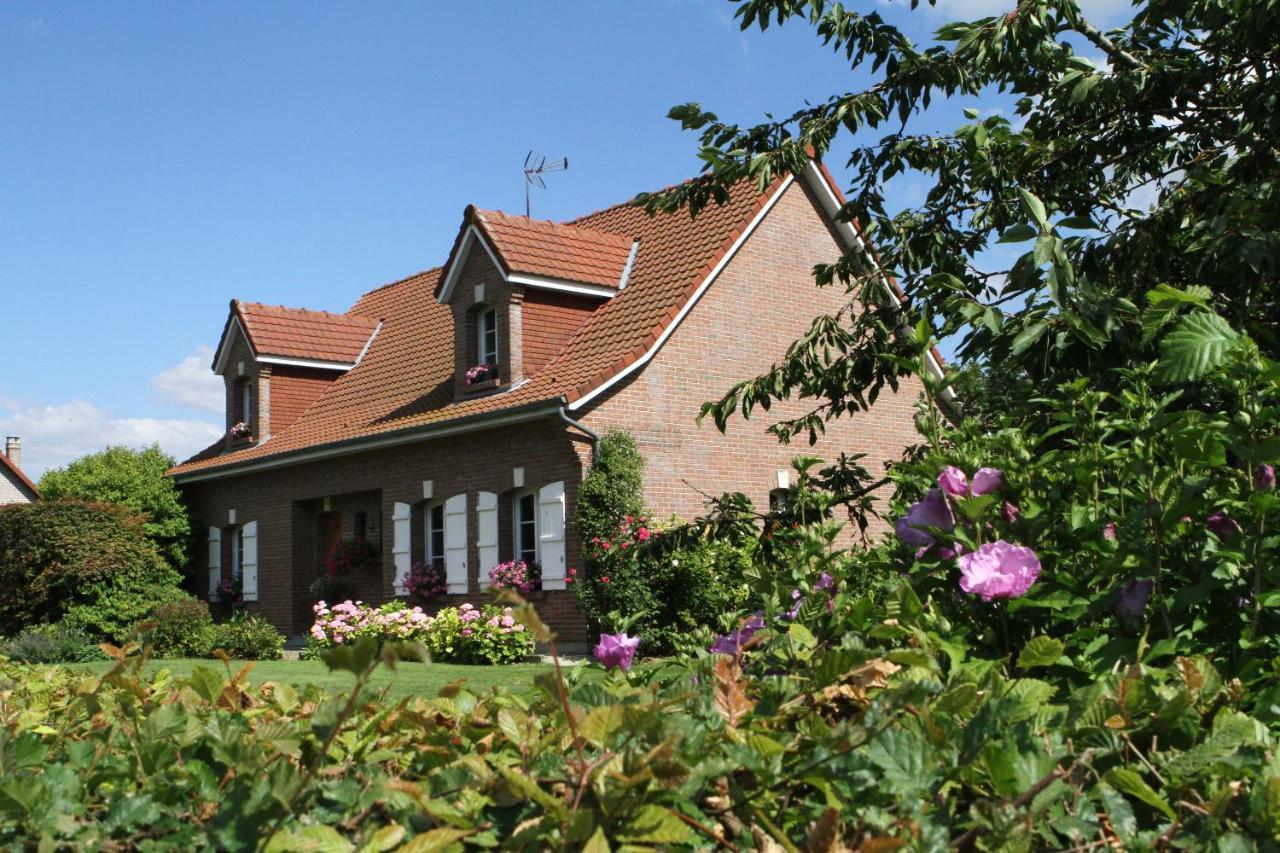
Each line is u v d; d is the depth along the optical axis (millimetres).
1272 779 1442
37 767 1771
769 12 7762
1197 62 6992
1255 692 2168
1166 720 1738
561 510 16156
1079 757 1609
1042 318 4961
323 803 1607
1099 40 7215
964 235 8070
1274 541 2229
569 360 17609
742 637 2498
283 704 2324
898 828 1409
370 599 20422
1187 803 1525
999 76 7766
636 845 1362
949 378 2863
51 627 18688
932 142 8164
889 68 7895
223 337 24016
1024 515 2596
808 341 8297
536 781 1534
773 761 1563
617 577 14891
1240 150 6742
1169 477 2391
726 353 17609
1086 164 7496
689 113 8195
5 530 19984
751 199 18406
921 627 2297
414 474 18828
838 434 18812
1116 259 6258
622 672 2396
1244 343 2328
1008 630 2496
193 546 24250
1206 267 5711
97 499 23094
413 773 1839
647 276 18469
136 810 1533
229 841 1367
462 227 18578
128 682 2004
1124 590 2334
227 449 24078
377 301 26141
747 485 17516
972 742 1599
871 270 8609
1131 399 2664
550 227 18891
